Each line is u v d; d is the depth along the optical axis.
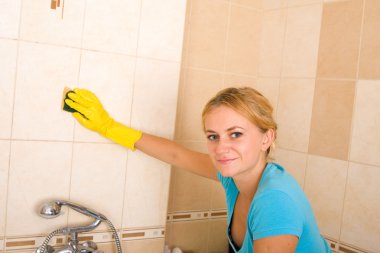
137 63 1.35
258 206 0.91
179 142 1.75
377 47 1.43
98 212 1.34
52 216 1.20
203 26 1.76
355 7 1.50
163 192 1.45
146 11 1.35
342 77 1.54
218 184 1.90
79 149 1.29
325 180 1.59
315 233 1.00
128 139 1.32
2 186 1.20
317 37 1.64
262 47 1.92
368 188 1.44
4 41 1.16
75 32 1.25
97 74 1.29
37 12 1.19
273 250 0.86
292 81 1.75
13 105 1.19
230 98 0.97
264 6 1.92
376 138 1.42
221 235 1.93
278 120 1.80
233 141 0.97
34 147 1.23
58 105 1.25
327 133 1.59
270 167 1.04
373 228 1.42
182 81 1.73
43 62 1.21
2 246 1.21
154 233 1.45
